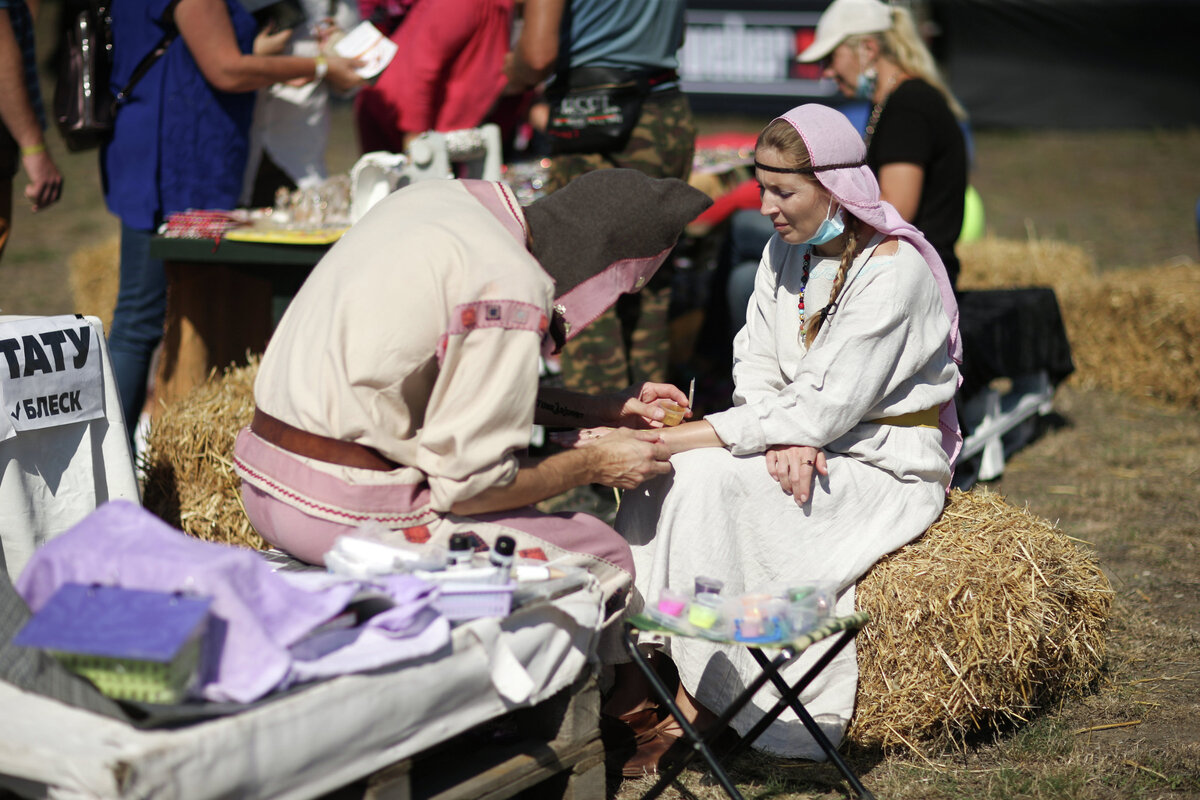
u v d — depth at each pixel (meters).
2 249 7.35
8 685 3.45
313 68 7.69
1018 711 4.94
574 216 4.38
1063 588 4.93
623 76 7.37
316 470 4.10
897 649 4.66
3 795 3.43
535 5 7.07
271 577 3.49
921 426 4.91
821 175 4.49
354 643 3.58
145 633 3.15
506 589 3.80
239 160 7.79
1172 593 6.37
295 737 3.33
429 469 4.04
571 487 4.38
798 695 4.41
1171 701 5.21
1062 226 17.44
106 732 3.17
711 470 4.63
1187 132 25.34
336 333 4.04
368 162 7.25
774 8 22.47
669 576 4.66
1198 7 24.44
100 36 7.35
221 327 7.80
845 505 4.73
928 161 7.06
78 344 5.01
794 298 5.01
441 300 4.02
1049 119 25.73
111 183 7.52
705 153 9.79
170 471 6.08
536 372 4.04
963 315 8.11
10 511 4.85
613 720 4.84
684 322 9.39
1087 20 24.69
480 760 4.11
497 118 9.31
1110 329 10.29
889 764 4.73
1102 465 8.57
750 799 4.46
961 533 4.93
